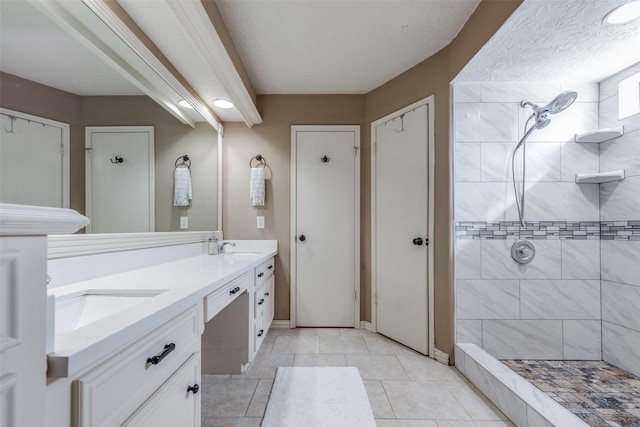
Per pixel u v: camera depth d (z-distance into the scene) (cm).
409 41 195
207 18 130
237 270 139
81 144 113
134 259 144
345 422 139
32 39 92
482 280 202
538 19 139
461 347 191
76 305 92
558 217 204
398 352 217
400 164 235
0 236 39
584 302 202
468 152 203
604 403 151
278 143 268
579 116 204
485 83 203
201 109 215
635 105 188
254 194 258
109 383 57
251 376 181
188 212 206
